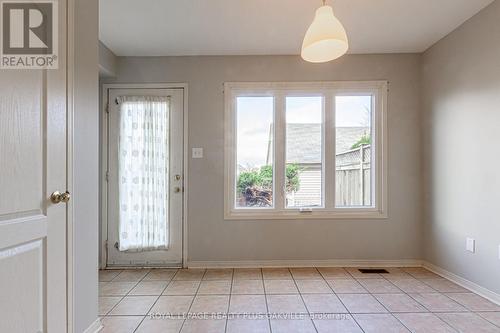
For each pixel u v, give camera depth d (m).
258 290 2.68
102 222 3.37
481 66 2.52
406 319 2.14
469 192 2.67
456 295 2.55
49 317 1.43
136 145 3.35
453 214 2.88
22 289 1.26
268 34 2.91
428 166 3.27
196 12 2.50
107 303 2.43
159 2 2.35
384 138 3.38
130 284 2.85
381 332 1.97
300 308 2.32
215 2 2.36
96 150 1.98
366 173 3.46
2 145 1.15
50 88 1.45
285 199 3.42
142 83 3.39
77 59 1.75
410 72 3.39
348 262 3.38
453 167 2.87
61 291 1.53
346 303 2.41
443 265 3.04
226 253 3.37
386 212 3.38
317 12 1.93
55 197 1.47
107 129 3.39
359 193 3.46
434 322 2.10
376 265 3.37
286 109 3.44
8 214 1.19
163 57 3.39
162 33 2.87
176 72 3.39
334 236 3.38
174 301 2.46
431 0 2.36
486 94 2.47
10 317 1.19
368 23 2.72
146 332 1.98
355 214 3.38
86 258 1.85
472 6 2.45
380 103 3.40
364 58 3.40
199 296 2.56
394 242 3.38
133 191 3.33
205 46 3.17
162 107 3.37
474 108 2.60
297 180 3.46
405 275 3.06
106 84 3.38
